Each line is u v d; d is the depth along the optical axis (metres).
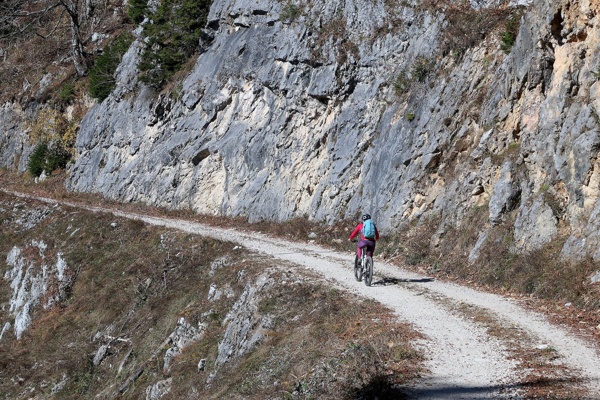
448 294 15.37
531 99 18.03
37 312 28.58
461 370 9.69
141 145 41.00
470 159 19.77
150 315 23.12
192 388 16.56
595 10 15.76
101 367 22.33
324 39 29.97
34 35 62.72
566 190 15.58
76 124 49.75
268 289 17.81
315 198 27.84
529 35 18.34
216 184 34.41
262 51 33.94
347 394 9.51
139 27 48.59
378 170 24.61
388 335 11.77
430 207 21.25
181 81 39.94
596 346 10.62
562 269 14.38
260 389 11.69
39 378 23.33
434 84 23.53
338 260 21.39
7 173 54.16
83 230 33.47
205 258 24.98
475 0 23.92
